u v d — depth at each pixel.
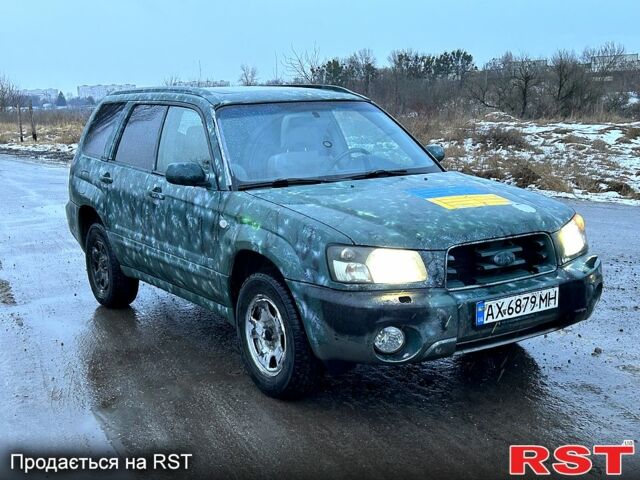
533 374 4.59
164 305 6.46
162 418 4.14
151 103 5.79
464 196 4.29
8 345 5.44
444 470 3.47
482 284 3.85
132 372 4.85
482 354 4.97
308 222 3.95
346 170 4.93
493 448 3.67
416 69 43.41
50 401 4.41
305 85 6.04
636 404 4.14
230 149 4.79
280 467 3.55
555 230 4.14
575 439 3.74
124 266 5.95
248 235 4.25
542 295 3.94
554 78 39.50
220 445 3.79
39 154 24.73
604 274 7.04
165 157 5.38
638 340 5.18
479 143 18.98
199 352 5.21
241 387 4.54
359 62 35.38
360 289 3.69
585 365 4.72
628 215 10.49
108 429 4.03
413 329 3.65
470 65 45.84
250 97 5.22
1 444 3.88
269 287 4.15
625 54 41.91
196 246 4.83
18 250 8.86
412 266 3.70
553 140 19.77
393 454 3.64
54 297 6.77
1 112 46.38
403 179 4.75
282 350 4.19
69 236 9.65
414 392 4.38
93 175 6.22
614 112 36.59
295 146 4.99
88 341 5.50
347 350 3.74
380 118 5.62
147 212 5.38
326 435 3.86
